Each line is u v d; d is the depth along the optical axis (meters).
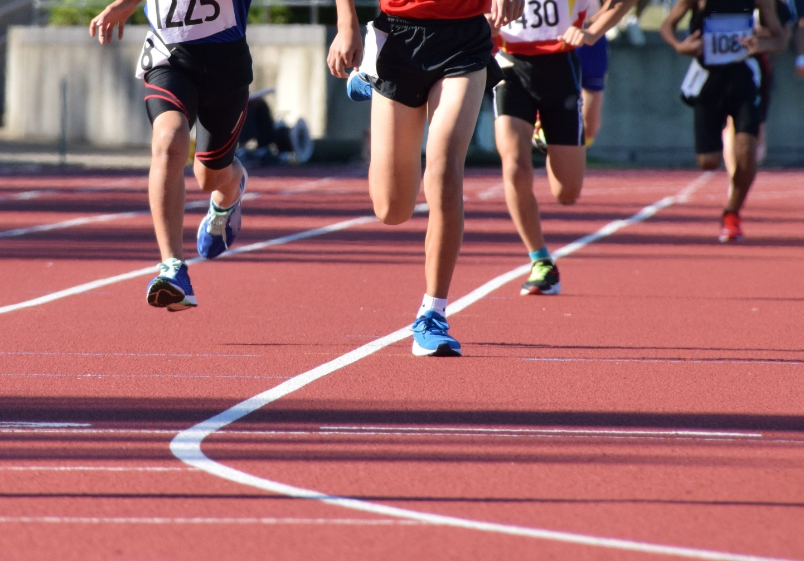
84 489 11.09
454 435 13.38
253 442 12.95
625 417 14.41
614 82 103.31
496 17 18.20
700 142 35.38
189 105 18.52
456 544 9.62
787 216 49.41
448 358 18.30
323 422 13.93
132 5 18.84
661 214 49.00
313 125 95.94
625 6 23.59
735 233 37.88
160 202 17.92
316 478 11.55
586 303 24.81
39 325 21.09
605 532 9.99
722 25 33.62
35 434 13.19
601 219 46.25
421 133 18.81
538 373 17.17
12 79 104.88
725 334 21.05
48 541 9.61
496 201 55.41
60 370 16.98
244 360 17.91
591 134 29.70
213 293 25.64
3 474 11.56
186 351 18.64
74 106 101.56
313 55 95.69
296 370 17.16
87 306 23.50
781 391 16.14
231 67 18.95
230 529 9.95
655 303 24.95
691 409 14.92
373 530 9.95
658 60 102.81
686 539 9.83
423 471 11.87
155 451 12.52
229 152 20.23
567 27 23.95
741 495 11.17
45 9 114.00
